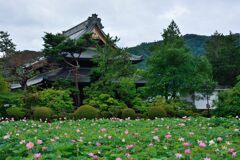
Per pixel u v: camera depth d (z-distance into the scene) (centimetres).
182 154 757
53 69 3847
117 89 3019
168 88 3312
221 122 1564
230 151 794
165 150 836
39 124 1694
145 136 1079
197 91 3484
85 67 3753
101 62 3088
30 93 2894
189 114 2783
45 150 813
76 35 4231
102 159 740
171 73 3212
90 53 3700
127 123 1720
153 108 2623
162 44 3466
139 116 2636
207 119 1689
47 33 3195
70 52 3297
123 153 799
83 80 3481
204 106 4534
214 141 993
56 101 2822
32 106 2811
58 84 3178
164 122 1698
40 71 3984
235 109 2586
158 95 3247
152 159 715
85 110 2525
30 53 4350
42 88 3325
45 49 3222
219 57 5822
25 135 1128
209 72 3734
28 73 3509
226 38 6175
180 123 1609
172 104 2930
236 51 5809
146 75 3319
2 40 4119
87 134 1154
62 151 792
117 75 3012
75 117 2517
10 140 1024
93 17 3922
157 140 992
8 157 773
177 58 3206
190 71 3262
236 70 5750
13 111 2620
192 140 1005
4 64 3666
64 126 1630
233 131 1207
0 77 2677
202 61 3700
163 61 3228
